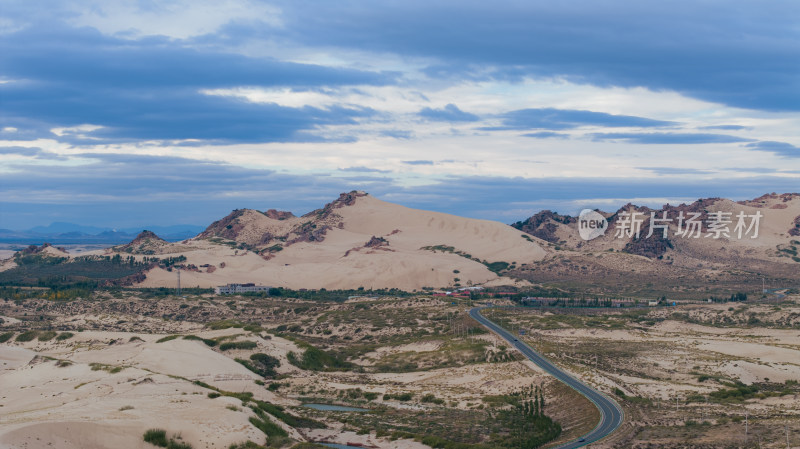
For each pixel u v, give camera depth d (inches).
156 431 6550.2
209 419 7062.0
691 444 6875.0
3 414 7391.7
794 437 6815.9
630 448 6909.5
